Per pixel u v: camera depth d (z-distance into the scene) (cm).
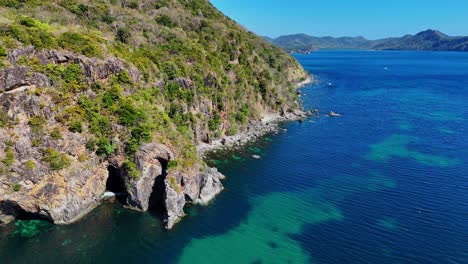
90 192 5853
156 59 8588
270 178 7412
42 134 5394
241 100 11012
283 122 11756
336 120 12000
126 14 10638
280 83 14412
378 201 6394
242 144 9500
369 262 4844
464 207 6119
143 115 6241
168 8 13362
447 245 5138
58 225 5478
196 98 9219
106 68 6344
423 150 8981
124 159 5959
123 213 5888
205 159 8362
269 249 5156
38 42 5634
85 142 5759
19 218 5591
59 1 9312
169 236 5409
